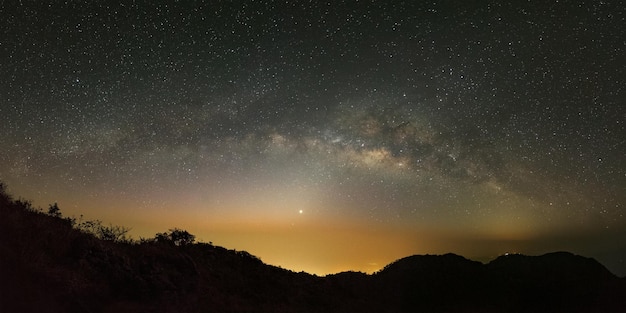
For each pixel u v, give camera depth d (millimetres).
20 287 10141
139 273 13352
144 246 15055
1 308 9461
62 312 10453
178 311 13023
